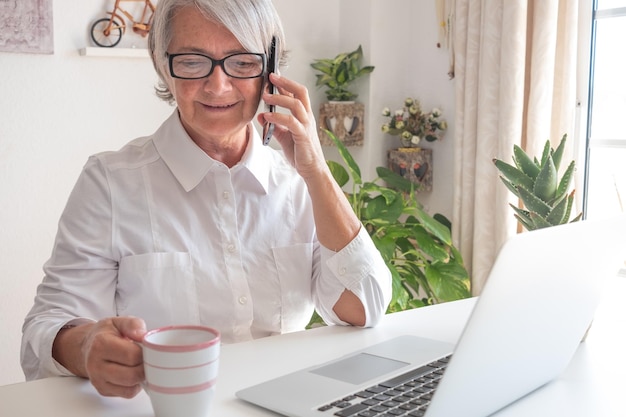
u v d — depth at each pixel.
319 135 3.07
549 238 0.85
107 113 2.59
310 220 1.47
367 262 1.35
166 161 1.36
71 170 2.54
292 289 1.43
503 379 0.91
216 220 1.37
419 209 2.70
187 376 0.81
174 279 1.33
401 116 2.93
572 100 2.46
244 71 1.25
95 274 1.30
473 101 2.64
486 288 0.77
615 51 2.46
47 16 2.41
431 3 2.94
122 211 1.33
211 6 1.18
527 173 1.38
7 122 2.41
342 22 3.11
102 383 0.93
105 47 2.51
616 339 1.30
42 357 1.10
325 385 0.99
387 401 0.92
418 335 1.30
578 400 1.00
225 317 1.36
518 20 2.42
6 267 2.47
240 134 1.39
